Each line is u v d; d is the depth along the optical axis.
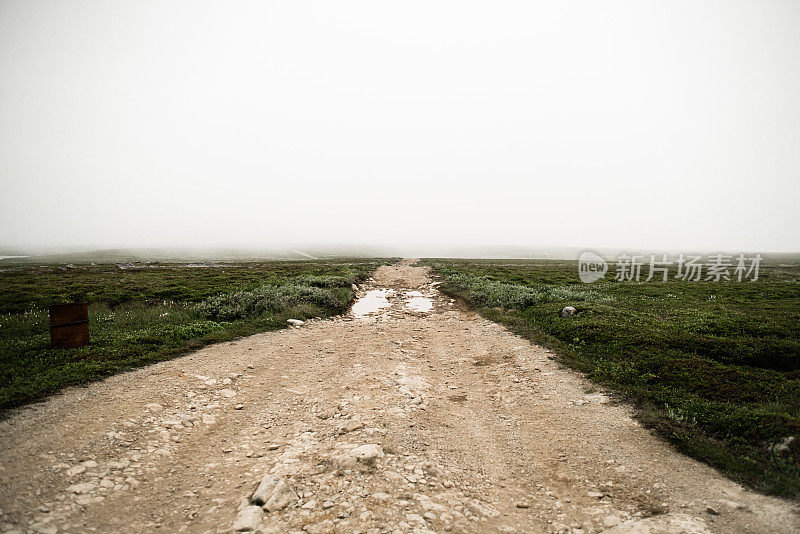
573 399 9.46
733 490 5.76
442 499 5.44
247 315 20.03
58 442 6.73
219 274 45.12
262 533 4.62
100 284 33.28
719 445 7.19
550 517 5.20
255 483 5.83
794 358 11.72
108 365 11.03
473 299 24.86
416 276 45.00
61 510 5.04
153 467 6.36
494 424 8.34
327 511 5.02
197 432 7.79
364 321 20.22
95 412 8.02
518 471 6.48
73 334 13.02
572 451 7.06
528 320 18.20
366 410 8.42
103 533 4.74
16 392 8.76
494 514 5.24
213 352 13.51
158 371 11.06
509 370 11.88
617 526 4.86
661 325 15.52
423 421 8.16
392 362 12.71
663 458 6.76
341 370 11.86
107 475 5.96
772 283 36.62
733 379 10.15
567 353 13.02
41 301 24.20
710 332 14.83
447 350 14.54
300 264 69.00
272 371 11.84
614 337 14.00
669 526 4.79
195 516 5.13
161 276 42.69
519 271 49.66
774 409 8.52
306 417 8.43
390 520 4.86
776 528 4.72
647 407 8.85
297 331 17.38
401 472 6.06
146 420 7.88
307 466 6.16
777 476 6.04
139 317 18.92
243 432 7.86
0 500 5.04
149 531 4.82
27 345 13.11
